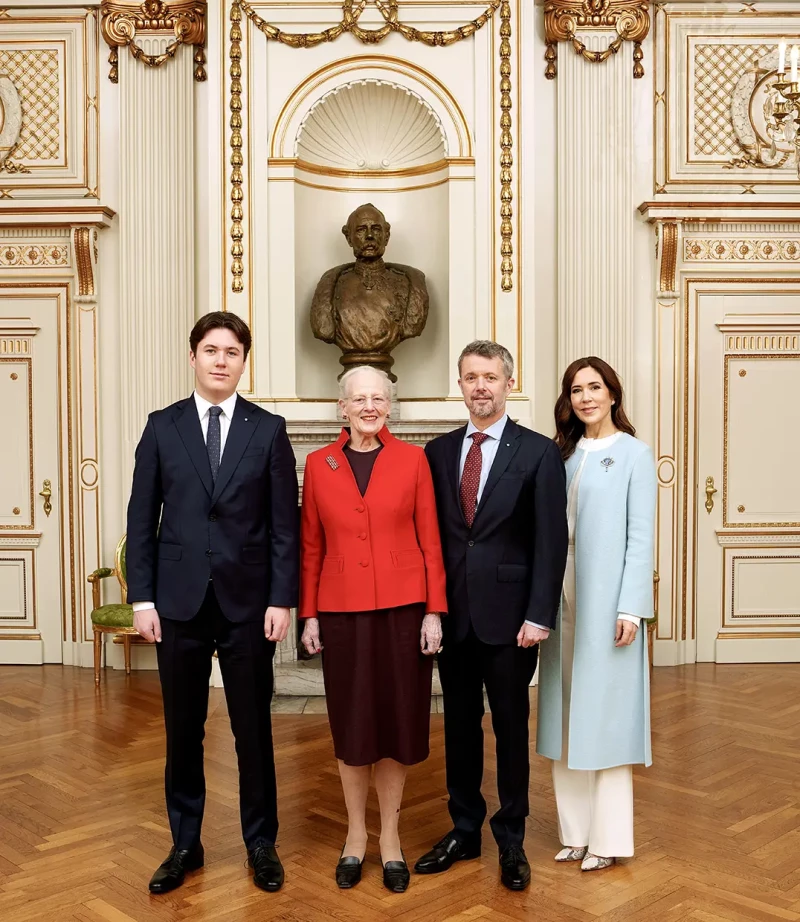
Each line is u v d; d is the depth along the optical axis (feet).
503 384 9.30
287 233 17.43
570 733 9.27
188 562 8.95
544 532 9.00
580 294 18.17
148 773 12.29
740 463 18.67
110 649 18.53
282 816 10.87
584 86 18.02
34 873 9.36
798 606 18.79
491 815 10.84
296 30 17.35
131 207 18.03
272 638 9.05
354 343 17.06
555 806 11.20
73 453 18.54
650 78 18.25
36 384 18.61
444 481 9.46
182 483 9.02
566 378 9.95
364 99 18.01
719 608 18.72
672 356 18.39
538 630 8.90
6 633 18.81
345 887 9.00
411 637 9.00
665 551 18.48
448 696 9.58
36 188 18.38
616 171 18.04
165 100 17.98
